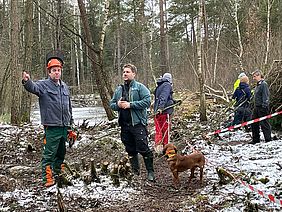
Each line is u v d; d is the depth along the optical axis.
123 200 5.71
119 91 7.11
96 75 15.02
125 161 6.75
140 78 37.59
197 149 9.32
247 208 4.95
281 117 11.79
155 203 5.61
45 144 6.48
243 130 12.03
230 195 5.59
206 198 5.55
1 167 8.02
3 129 12.01
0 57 22.25
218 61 25.69
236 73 23.55
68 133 6.87
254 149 9.23
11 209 5.29
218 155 8.62
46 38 40.34
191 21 39.62
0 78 21.05
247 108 11.84
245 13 32.12
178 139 10.55
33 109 29.91
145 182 6.66
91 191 5.98
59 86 6.61
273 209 4.96
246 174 6.52
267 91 10.06
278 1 32.91
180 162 6.36
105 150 9.23
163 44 29.41
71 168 7.26
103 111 25.31
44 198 5.71
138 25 30.02
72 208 5.35
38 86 6.40
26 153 9.34
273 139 10.50
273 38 22.59
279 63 12.56
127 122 6.97
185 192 6.11
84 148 9.50
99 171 6.92
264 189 5.75
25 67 14.91
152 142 10.63
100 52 14.74
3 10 27.11
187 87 26.20
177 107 17.14
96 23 38.59
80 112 25.98
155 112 9.23
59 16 14.89
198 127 12.25
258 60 20.56
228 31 36.53
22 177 7.16
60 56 6.68
